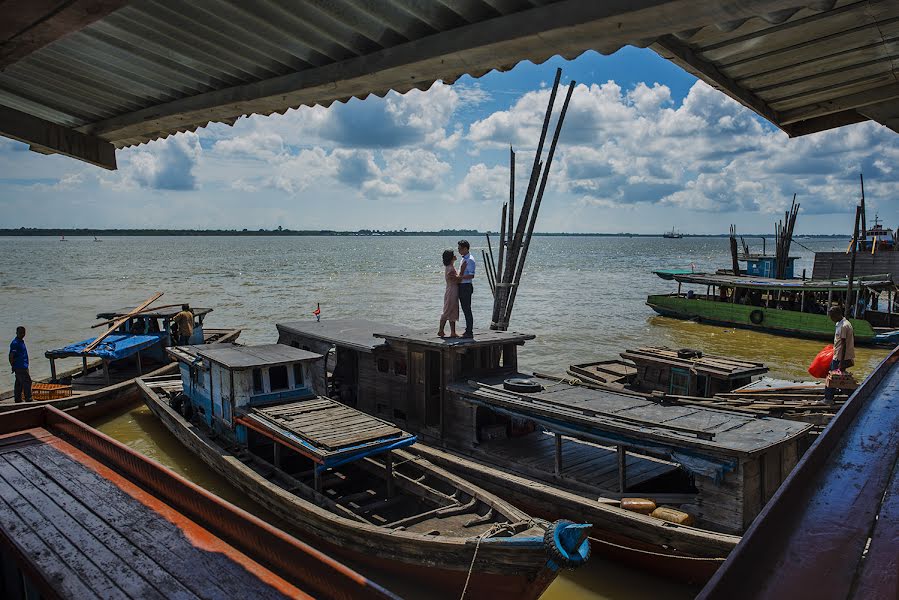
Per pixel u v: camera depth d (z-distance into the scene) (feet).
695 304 117.80
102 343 63.31
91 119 21.50
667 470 36.83
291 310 131.03
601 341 97.76
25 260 358.43
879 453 9.01
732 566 5.18
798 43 14.19
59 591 12.66
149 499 17.24
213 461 42.86
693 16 10.14
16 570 15.66
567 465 37.93
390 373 48.24
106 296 157.38
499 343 44.32
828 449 9.04
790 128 21.15
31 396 55.62
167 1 12.71
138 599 12.38
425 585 29.78
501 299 53.42
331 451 33.30
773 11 9.86
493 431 42.39
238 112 18.71
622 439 32.94
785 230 126.31
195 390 49.37
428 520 32.17
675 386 53.06
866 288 99.76
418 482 37.14
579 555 23.93
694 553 29.04
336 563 11.69
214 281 207.10
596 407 36.55
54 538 14.96
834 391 42.98
